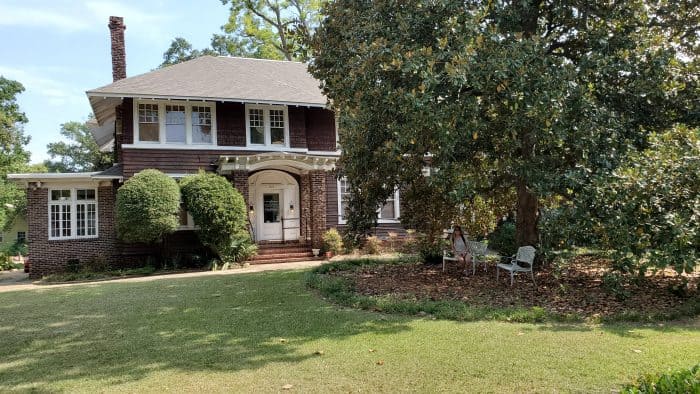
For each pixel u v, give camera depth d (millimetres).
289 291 10641
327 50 11180
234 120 19547
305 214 20297
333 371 5223
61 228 17656
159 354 6125
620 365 5066
